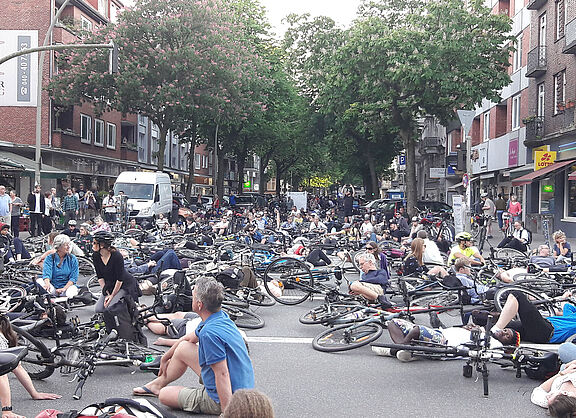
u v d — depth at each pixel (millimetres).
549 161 27734
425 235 13352
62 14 40344
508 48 30250
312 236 20453
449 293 9609
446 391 6512
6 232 14492
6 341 5879
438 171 37500
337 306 9320
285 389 6527
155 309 9312
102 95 36594
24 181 37531
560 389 5828
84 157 42719
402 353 7652
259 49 48500
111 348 7297
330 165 75250
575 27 25516
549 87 29781
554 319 7902
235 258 13539
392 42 29516
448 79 28812
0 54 38062
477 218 28391
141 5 34656
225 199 52000
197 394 5484
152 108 36312
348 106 35000
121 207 28594
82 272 14469
